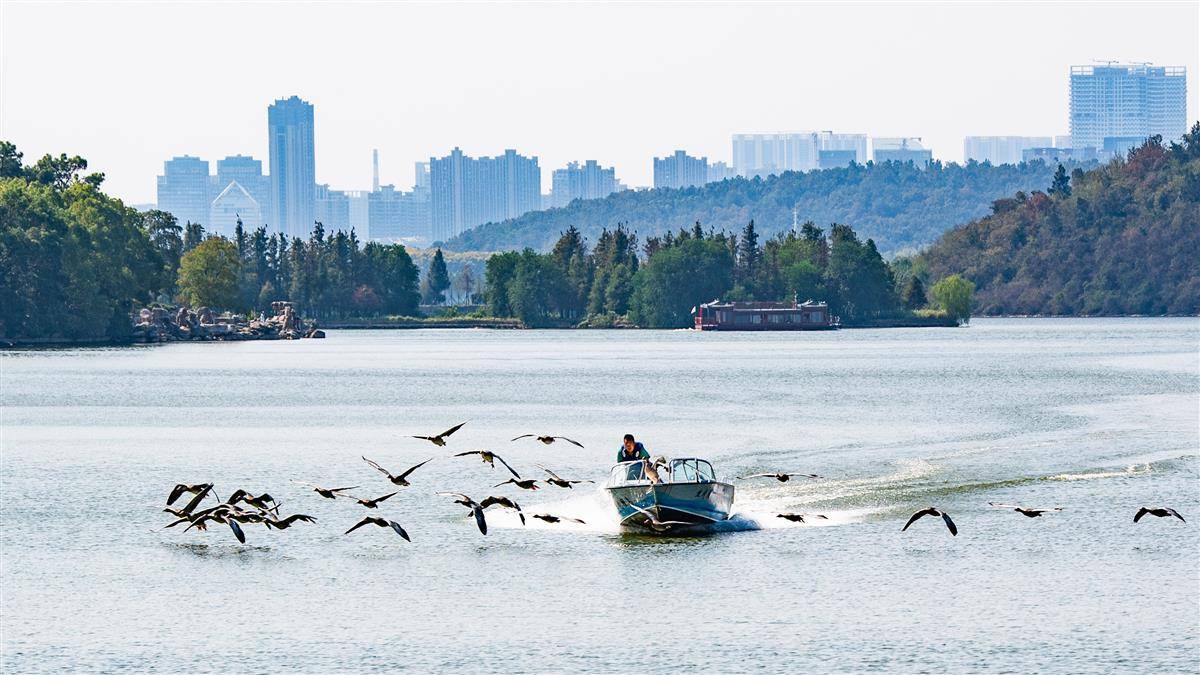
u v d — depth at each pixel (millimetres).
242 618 48219
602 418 114500
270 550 58250
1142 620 46750
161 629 47000
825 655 43656
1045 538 59000
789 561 55312
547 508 67375
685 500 60375
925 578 52406
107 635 46438
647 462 61969
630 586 51719
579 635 45938
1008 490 70875
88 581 53312
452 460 86812
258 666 43250
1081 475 75688
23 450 94000
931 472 77062
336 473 81188
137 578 53688
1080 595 49844
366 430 107062
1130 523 61844
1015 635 45344
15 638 46188
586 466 83000
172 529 62906
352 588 51969
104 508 68625
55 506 69312
